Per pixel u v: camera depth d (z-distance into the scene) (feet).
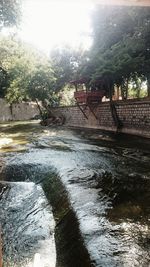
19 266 16.79
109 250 15.02
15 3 56.39
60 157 38.83
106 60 54.34
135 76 58.80
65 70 95.14
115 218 18.94
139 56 46.85
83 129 71.67
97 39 65.16
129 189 24.71
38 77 88.43
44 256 17.52
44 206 24.85
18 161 37.29
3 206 24.91
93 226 17.70
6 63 118.62
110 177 28.30
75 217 19.34
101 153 41.37
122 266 13.60
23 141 54.85
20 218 22.75
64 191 24.72
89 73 61.77
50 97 94.73
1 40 114.62
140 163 34.50
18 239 19.70
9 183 29.40
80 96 69.82
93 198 22.57
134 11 44.01
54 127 83.15
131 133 55.31
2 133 70.64
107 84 64.23
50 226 21.25
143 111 51.39
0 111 125.39
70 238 17.65
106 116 64.64
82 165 33.58
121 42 53.57
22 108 142.51
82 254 15.19
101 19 61.62
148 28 43.42
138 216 19.25
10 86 115.44
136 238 16.26
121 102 57.72
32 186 30.01
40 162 35.94
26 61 98.22
